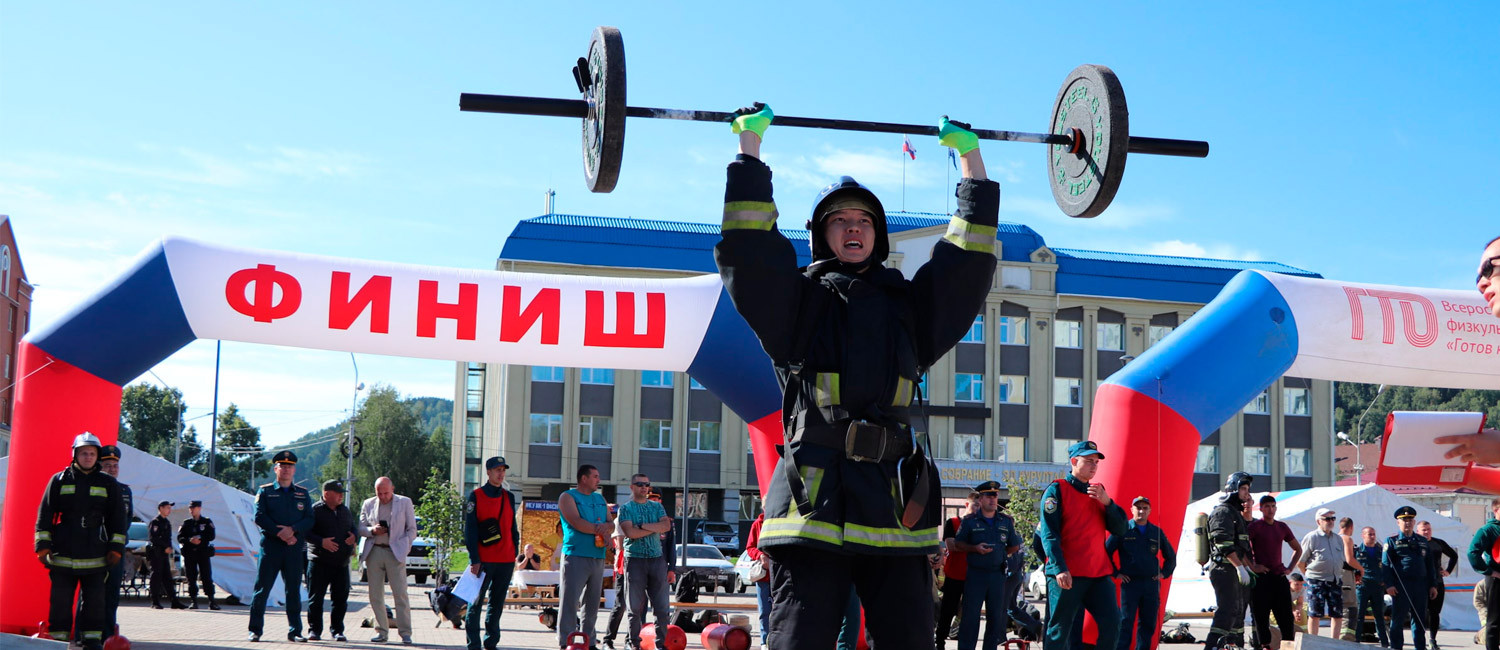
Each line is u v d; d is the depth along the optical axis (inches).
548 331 458.6
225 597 900.0
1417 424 189.8
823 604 138.2
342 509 522.0
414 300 450.3
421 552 1472.7
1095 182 195.0
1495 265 127.4
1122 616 418.9
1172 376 442.9
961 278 147.7
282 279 444.1
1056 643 395.2
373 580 520.1
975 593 445.7
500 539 459.5
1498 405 3479.3
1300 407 2153.1
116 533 413.7
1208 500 908.6
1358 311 462.9
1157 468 434.9
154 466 863.7
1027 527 1843.0
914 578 142.1
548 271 1926.7
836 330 143.7
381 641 520.4
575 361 466.3
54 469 441.7
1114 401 446.0
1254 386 456.1
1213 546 475.8
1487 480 192.2
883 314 145.3
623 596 523.8
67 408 440.5
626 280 477.7
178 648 452.8
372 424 3818.9
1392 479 198.1
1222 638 471.8
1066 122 206.8
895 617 141.6
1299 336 459.2
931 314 147.9
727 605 729.0
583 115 186.1
